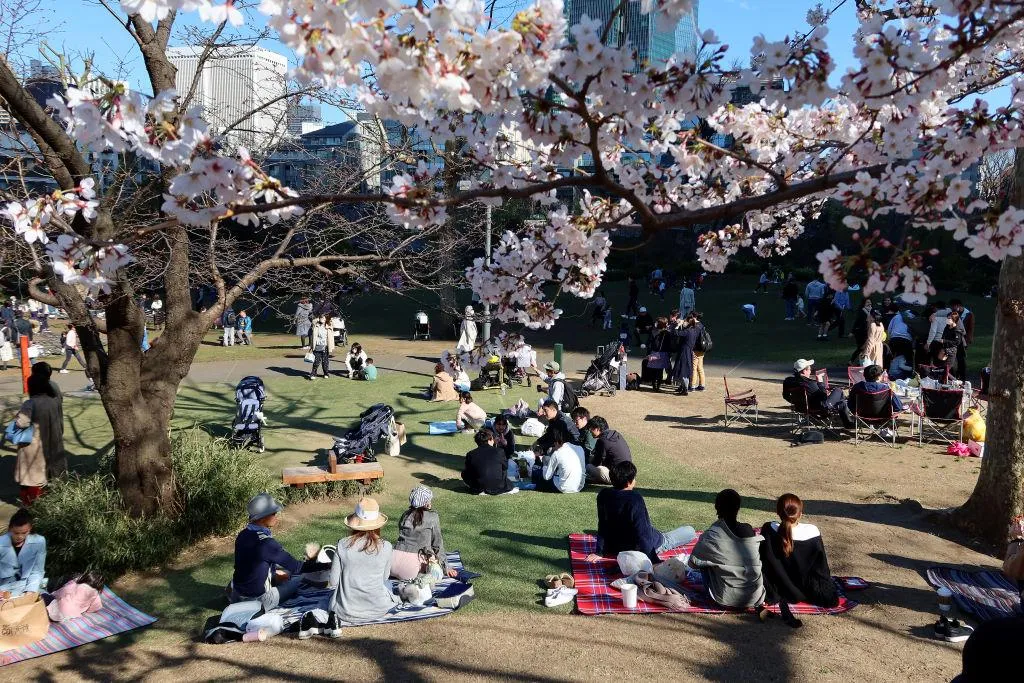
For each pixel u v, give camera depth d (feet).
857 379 49.03
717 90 11.25
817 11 16.55
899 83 12.05
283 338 92.63
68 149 23.25
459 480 36.81
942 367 53.88
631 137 11.98
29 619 21.53
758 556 22.65
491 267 19.02
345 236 32.24
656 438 44.62
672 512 31.42
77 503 27.07
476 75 10.29
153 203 29.94
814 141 17.48
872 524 29.58
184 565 27.43
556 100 12.41
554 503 33.14
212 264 29.27
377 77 9.76
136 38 27.17
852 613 22.52
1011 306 26.58
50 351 78.23
